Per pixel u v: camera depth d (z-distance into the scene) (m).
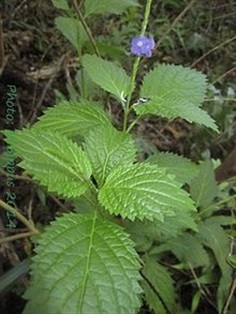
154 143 0.38
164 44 0.47
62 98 0.33
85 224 0.12
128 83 0.17
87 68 0.17
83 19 0.23
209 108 0.39
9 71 0.35
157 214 0.12
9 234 0.25
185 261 0.23
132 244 0.12
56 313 0.11
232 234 0.26
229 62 0.48
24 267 0.19
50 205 0.29
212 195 0.24
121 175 0.13
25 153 0.13
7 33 0.40
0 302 0.23
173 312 0.21
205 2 0.53
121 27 0.46
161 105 0.15
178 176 0.18
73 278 0.11
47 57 0.40
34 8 0.42
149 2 0.15
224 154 0.37
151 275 0.20
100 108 0.16
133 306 0.11
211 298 0.26
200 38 0.48
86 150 0.14
